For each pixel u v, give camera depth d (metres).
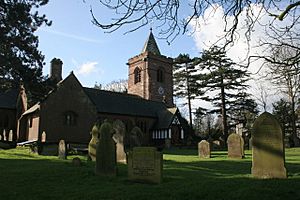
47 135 39.41
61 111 41.09
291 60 8.51
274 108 47.56
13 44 26.91
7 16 25.72
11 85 27.73
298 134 51.09
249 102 52.19
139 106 54.62
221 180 10.78
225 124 51.06
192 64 58.88
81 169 14.53
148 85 60.94
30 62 28.56
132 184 11.38
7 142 39.78
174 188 9.95
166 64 64.19
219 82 51.16
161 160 11.43
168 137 51.31
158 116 54.88
